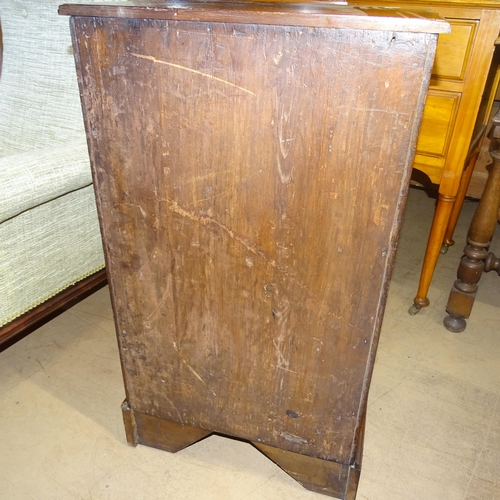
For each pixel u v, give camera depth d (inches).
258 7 25.2
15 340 54.9
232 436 39.1
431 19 21.1
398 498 38.8
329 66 22.9
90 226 49.9
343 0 29.8
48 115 54.3
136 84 25.8
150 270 32.2
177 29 23.8
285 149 25.5
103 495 38.6
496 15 42.5
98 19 24.5
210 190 27.9
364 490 39.4
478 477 40.7
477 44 44.2
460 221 87.4
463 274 56.2
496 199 52.0
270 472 41.2
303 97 23.9
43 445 42.6
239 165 26.6
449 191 52.1
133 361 37.4
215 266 30.6
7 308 43.7
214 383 36.2
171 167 27.8
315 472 37.9
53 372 50.7
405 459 42.1
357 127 24.0
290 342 32.2
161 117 26.4
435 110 48.4
